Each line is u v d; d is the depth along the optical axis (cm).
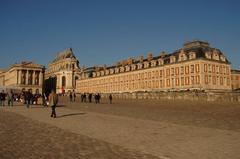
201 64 7731
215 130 1367
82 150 919
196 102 4197
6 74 17488
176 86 8381
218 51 8538
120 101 5594
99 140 1099
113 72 11356
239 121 1791
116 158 809
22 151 905
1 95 4100
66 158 811
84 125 1580
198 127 1481
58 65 16012
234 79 11381
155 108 3247
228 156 834
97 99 5066
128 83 10425
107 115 2277
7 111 2828
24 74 14112
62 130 1383
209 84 7812
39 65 14475
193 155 848
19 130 1388
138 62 10306
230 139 1117
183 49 8612
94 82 12588
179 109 3039
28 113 2553
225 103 3775
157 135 1216
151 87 9319
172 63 8569
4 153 874
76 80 14288
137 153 873
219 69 8181
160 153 873
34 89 14125
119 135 1219
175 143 1034
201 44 8281
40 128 1463
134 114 2377
